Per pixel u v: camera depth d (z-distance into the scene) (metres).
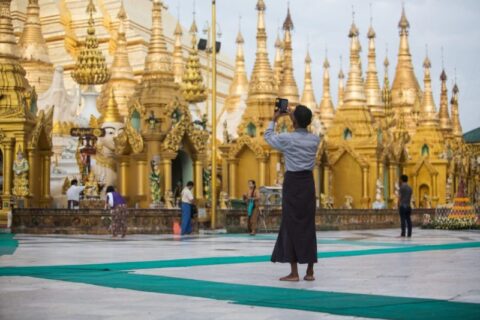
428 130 81.75
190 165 45.53
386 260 18.64
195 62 63.16
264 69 56.47
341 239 31.41
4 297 11.18
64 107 55.41
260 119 55.34
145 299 11.00
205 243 26.61
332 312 9.79
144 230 34.53
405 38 94.56
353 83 64.56
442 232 41.59
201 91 62.91
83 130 42.09
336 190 62.22
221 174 58.81
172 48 91.69
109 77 59.47
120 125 51.91
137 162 44.28
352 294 11.66
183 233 34.72
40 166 40.44
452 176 83.12
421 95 94.12
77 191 40.09
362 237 33.75
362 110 63.78
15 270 15.42
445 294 11.66
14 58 41.25
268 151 53.69
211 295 11.50
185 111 45.00
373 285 12.89
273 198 46.56
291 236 13.52
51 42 81.19
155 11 48.41
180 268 16.08
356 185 61.72
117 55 66.19
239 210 38.12
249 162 54.12
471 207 47.88
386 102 80.62
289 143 13.55
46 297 11.20
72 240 28.25
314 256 13.58
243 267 16.41
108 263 17.25
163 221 35.19
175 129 43.81
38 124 39.50
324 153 59.72
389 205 64.31
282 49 71.81
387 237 33.88
